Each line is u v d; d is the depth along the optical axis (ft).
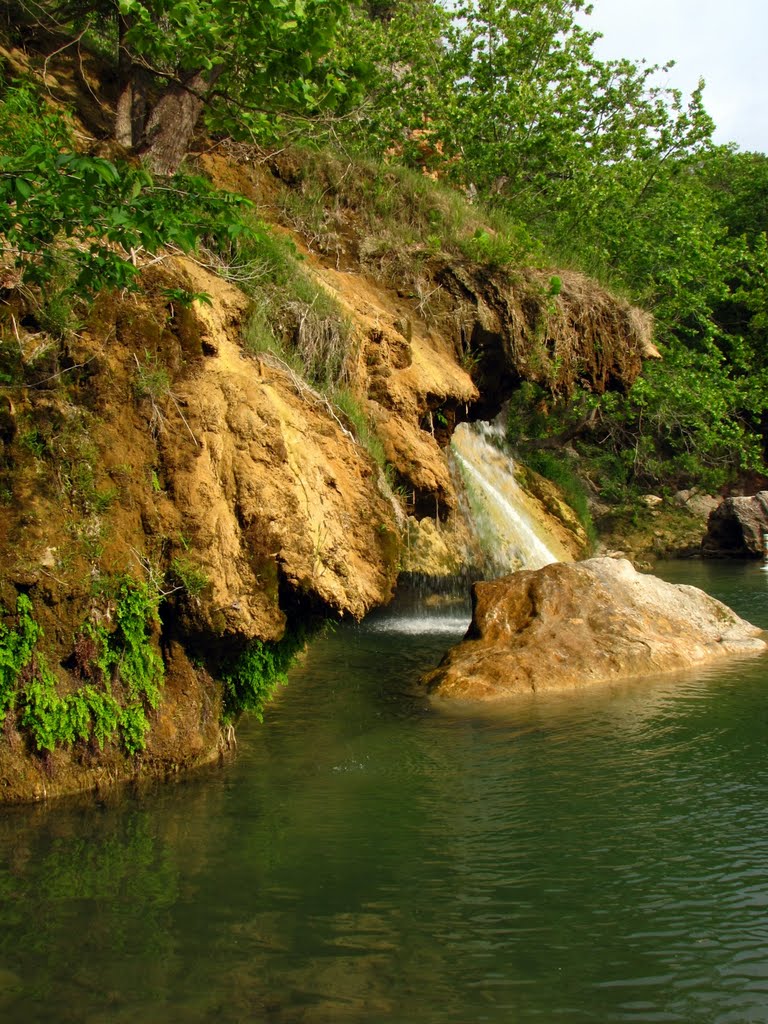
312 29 27.50
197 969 14.03
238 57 29.35
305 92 29.17
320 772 23.68
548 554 62.95
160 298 24.38
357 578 25.08
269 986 13.64
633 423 95.91
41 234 20.20
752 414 97.86
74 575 21.20
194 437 23.44
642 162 78.07
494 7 66.13
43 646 20.99
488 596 37.78
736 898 16.81
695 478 103.81
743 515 89.15
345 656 39.70
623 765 24.50
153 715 22.63
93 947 14.60
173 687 23.09
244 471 23.97
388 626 48.14
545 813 20.98
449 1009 13.21
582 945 15.12
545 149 63.31
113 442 22.56
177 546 22.56
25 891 16.51
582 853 18.79
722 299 95.30
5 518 21.02
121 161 31.89
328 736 27.14
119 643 22.04
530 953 14.83
